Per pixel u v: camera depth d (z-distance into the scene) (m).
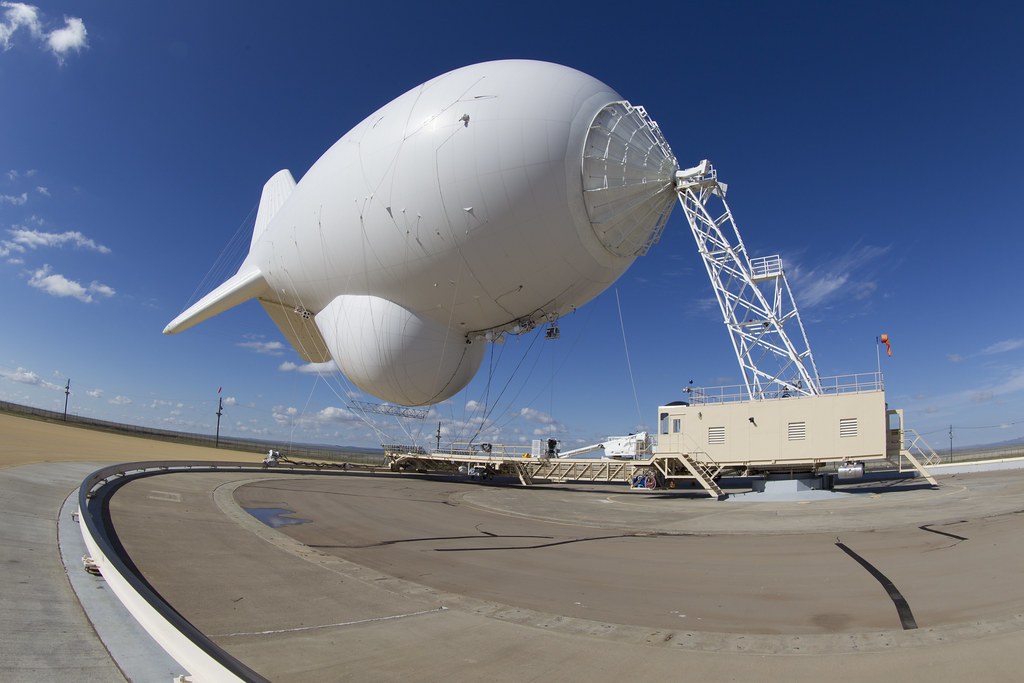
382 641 6.93
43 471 18.14
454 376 34.28
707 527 16.81
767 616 7.99
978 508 17.31
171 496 17.89
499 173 25.39
